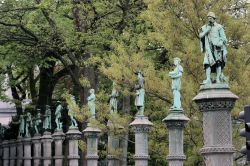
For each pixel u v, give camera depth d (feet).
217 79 67.67
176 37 95.61
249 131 32.99
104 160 147.95
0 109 283.79
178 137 86.79
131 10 131.34
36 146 163.73
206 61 67.77
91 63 117.39
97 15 135.85
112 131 100.68
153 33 97.60
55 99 194.08
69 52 140.05
